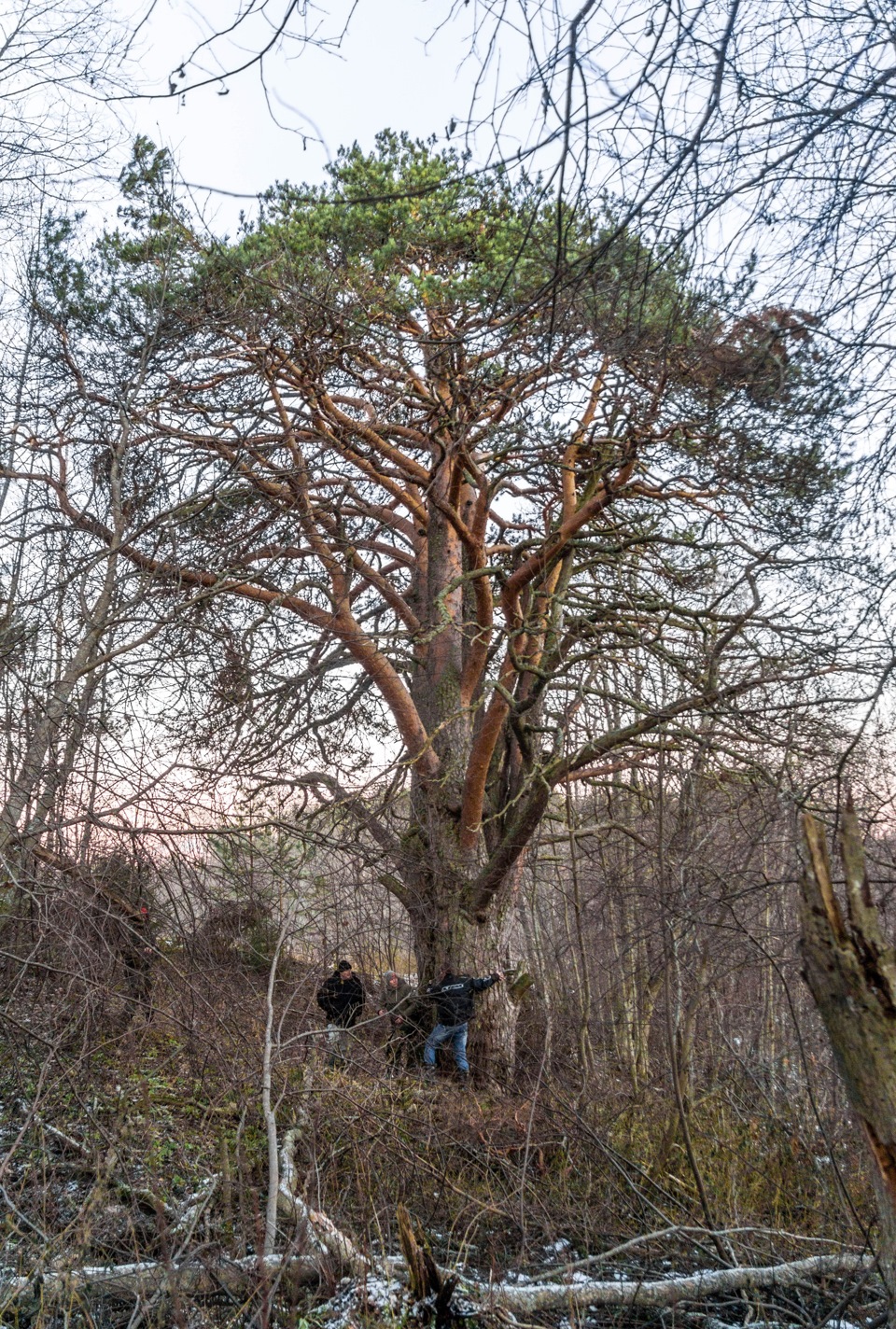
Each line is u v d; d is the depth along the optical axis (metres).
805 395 5.11
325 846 10.05
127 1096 7.27
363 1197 6.92
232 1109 7.34
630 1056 11.43
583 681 12.80
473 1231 6.95
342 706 14.88
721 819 10.11
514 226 7.82
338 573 13.59
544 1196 7.55
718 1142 8.85
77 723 8.94
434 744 14.05
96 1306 5.24
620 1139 8.94
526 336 6.79
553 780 11.40
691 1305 6.11
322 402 12.28
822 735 8.97
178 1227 5.70
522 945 16.50
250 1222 6.12
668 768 10.17
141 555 10.54
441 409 11.75
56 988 7.82
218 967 8.95
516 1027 12.66
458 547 15.12
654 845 11.59
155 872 9.04
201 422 12.21
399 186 10.72
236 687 11.23
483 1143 8.25
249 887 9.30
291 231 10.95
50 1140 6.82
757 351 4.96
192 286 11.28
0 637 9.20
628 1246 6.29
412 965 14.35
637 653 13.43
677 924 8.75
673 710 9.96
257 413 11.31
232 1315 5.22
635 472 12.26
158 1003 8.75
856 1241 7.15
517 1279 6.21
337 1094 7.86
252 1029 8.78
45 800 8.59
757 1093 9.88
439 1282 5.52
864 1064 3.68
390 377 12.39
